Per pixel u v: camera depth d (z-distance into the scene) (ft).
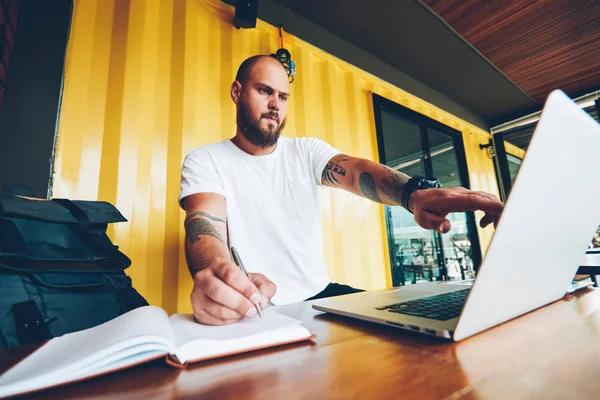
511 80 11.11
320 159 4.41
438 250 11.19
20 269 2.69
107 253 3.39
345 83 8.72
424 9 7.91
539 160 1.11
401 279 9.52
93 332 1.36
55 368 0.97
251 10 6.49
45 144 4.34
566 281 1.94
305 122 7.48
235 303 1.50
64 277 2.99
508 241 1.13
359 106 8.88
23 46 4.36
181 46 5.83
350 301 2.18
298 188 4.37
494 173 13.78
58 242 3.16
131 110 5.12
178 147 5.47
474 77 10.87
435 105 11.50
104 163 4.77
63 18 4.74
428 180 2.86
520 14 8.15
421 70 10.44
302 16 7.98
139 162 5.06
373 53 9.50
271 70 4.37
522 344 1.18
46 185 4.27
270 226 4.03
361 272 7.69
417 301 1.93
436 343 1.25
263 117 4.27
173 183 5.32
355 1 7.55
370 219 8.20
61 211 3.41
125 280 3.53
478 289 1.15
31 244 2.94
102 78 4.95
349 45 9.00
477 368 0.98
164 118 5.42
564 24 8.48
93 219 3.51
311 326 1.65
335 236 7.40
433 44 9.21
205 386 0.94
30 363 1.08
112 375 1.05
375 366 1.04
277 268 3.93
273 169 4.44
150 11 5.60
